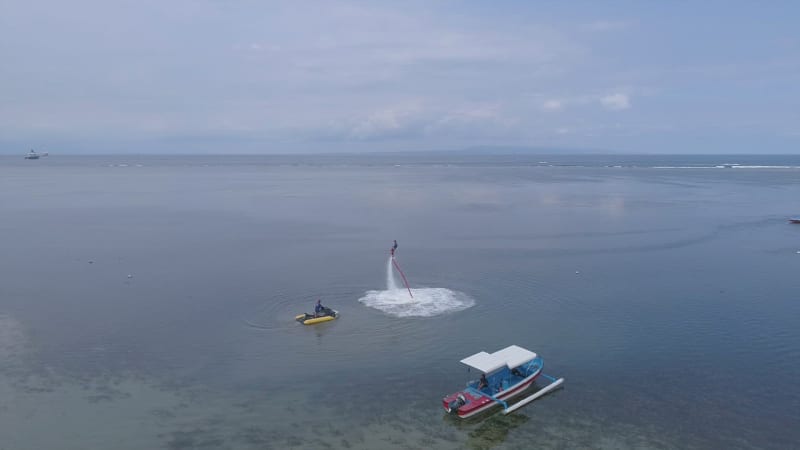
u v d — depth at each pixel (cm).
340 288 6719
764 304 6150
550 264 7981
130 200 16275
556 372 4525
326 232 10775
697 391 4209
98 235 10338
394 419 3841
